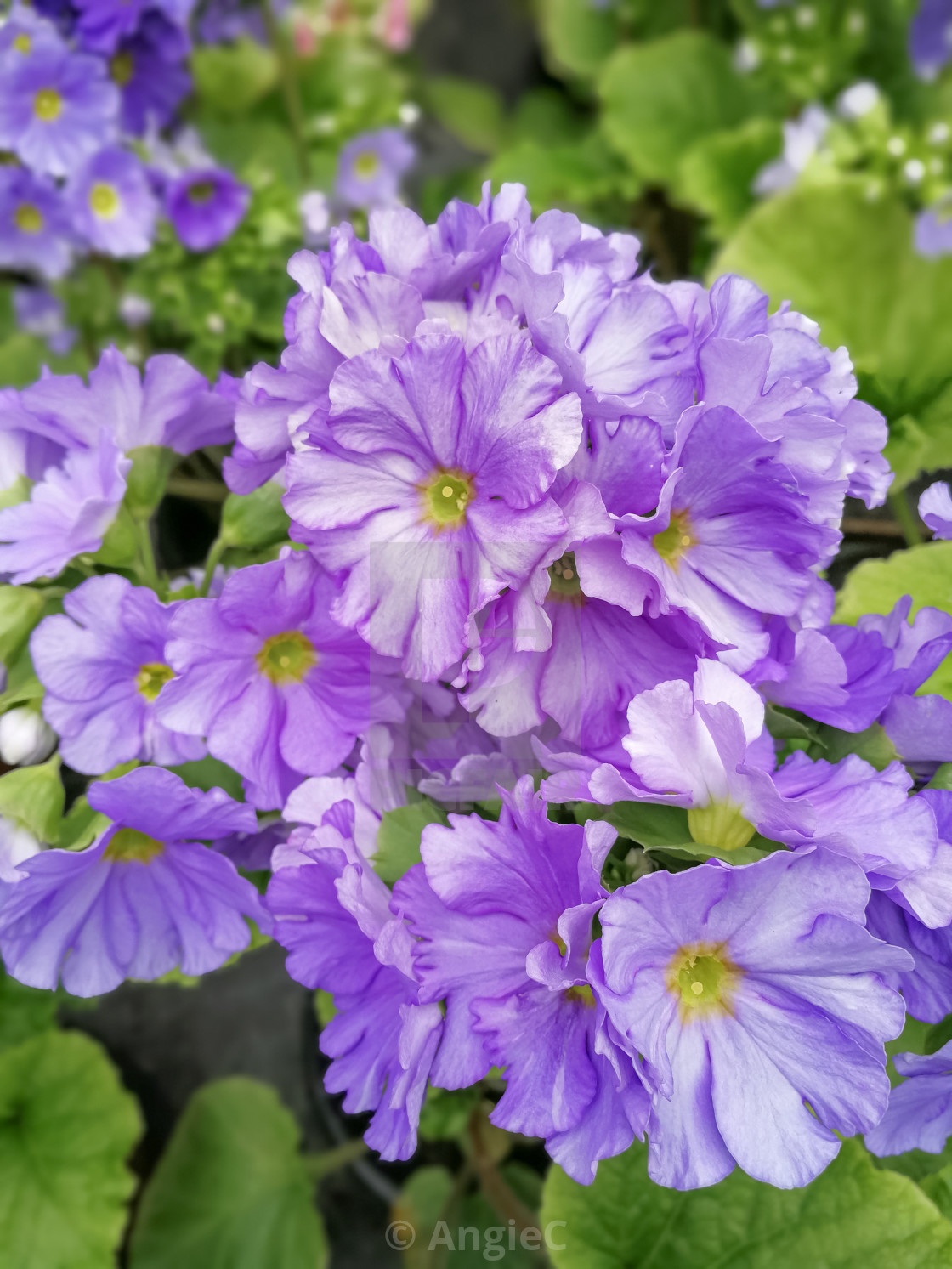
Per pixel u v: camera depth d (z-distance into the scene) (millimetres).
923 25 503
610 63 562
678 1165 152
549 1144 154
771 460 158
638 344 170
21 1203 329
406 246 179
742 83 559
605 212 550
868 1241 232
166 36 394
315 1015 341
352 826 175
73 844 192
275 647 190
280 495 203
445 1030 159
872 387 276
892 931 171
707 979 158
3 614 199
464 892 159
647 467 155
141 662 194
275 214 390
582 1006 160
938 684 232
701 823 161
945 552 256
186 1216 344
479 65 776
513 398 155
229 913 198
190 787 191
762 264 403
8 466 211
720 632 166
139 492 209
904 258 400
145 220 369
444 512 166
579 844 157
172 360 203
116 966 199
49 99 349
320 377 177
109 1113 343
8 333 504
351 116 502
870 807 158
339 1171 365
